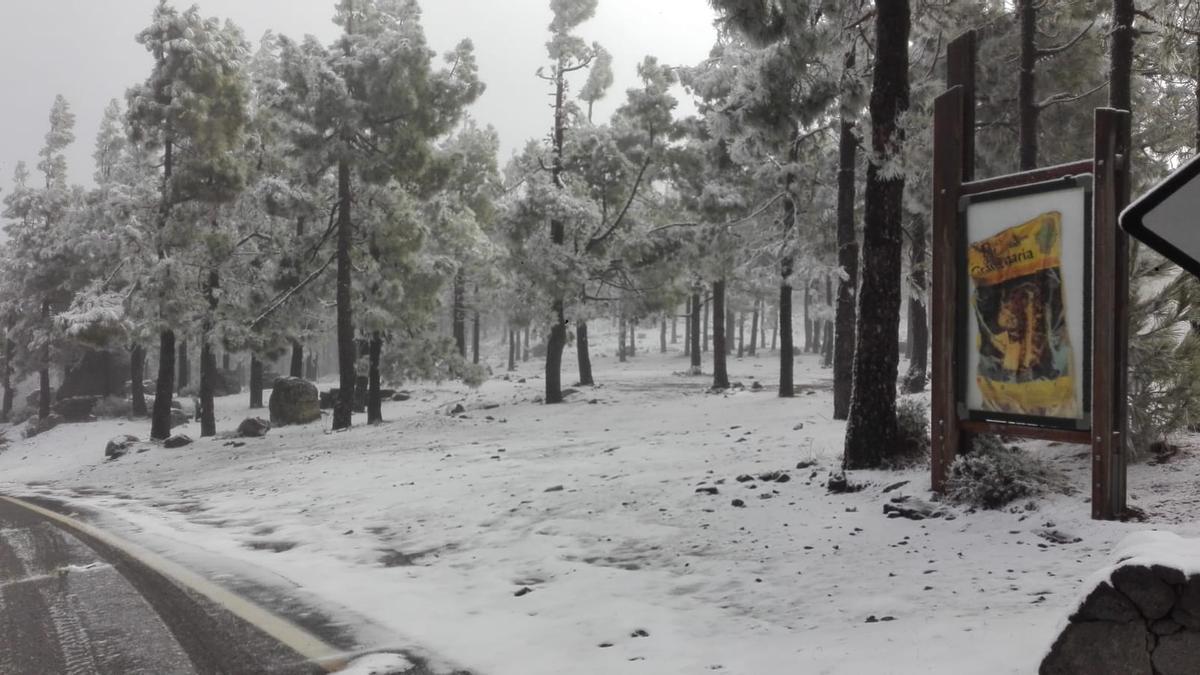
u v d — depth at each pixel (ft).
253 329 100.48
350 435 77.97
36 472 93.20
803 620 17.22
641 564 23.59
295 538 30.35
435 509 34.99
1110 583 10.35
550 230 98.73
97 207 141.59
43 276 154.81
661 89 94.12
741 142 49.65
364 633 17.43
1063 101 54.03
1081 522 22.17
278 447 74.43
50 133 162.91
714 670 14.19
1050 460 29.99
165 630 17.95
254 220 108.99
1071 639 10.64
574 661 15.21
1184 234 5.58
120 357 173.88
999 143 61.26
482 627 17.81
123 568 25.17
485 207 131.23
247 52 106.63
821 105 41.47
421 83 86.02
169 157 97.25
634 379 147.95
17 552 29.14
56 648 16.83
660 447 50.93
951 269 27.20
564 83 101.71
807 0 37.55
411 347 99.86
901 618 16.53
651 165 97.35
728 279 103.14
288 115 86.94
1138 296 27.78
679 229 96.48
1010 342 25.35
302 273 94.89
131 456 88.63
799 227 79.97
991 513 24.41
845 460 32.78
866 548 22.90
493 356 294.25
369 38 90.07
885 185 32.71
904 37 32.60
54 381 224.74
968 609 16.62
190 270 98.07
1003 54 60.34
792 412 70.44
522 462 48.85
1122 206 22.52
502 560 25.09
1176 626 9.99
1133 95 57.98
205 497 45.75
